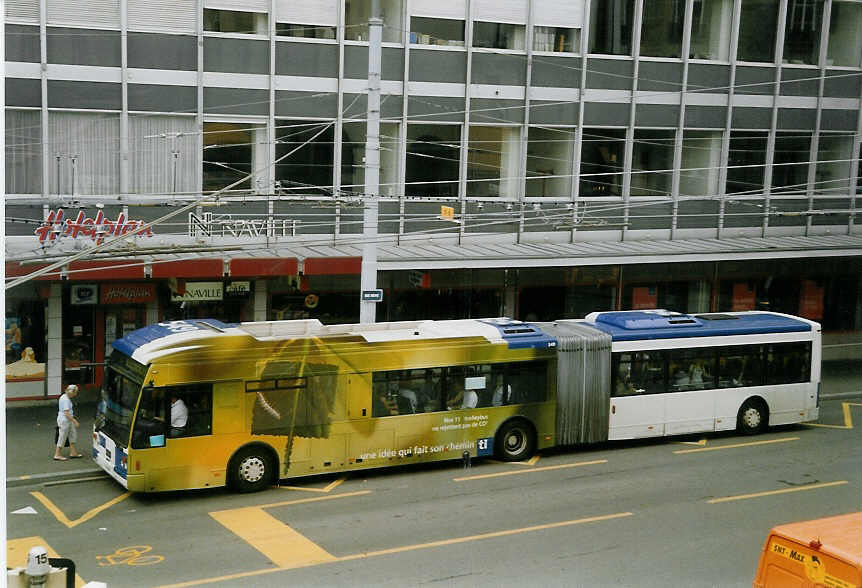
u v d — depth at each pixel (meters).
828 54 32.56
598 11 28.59
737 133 31.23
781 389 23.59
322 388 18.39
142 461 16.83
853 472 20.09
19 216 22.39
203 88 24.03
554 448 21.89
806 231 32.97
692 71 30.17
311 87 25.12
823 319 34.81
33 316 23.73
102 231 21.61
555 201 28.17
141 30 23.30
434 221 27.09
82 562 14.16
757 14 31.11
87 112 23.08
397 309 27.47
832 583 9.53
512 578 13.70
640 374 21.78
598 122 28.88
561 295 29.84
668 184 30.34
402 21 26.02
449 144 27.05
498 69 27.34
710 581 13.75
